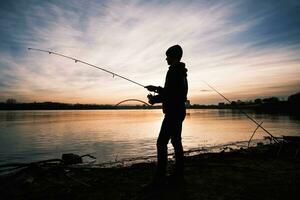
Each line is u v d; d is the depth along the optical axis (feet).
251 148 28.02
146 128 100.78
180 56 12.06
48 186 11.45
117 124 134.92
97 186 11.52
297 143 21.21
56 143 52.85
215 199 9.67
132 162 24.35
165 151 11.60
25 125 122.31
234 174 13.46
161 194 10.21
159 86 12.57
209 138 55.47
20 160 35.04
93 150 41.75
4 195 10.03
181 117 11.66
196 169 14.67
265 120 140.56
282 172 13.88
